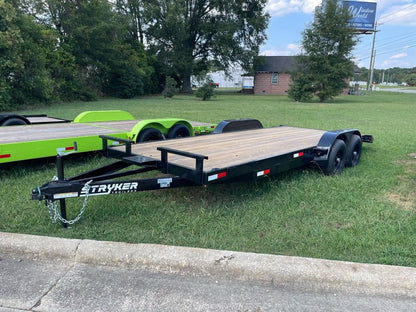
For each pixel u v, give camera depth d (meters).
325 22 26.53
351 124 11.51
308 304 2.24
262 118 13.10
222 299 2.27
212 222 3.35
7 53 14.90
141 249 2.71
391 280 2.42
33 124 6.83
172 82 29.00
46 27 22.42
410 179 4.98
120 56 27.55
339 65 26.50
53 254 2.73
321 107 20.73
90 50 24.56
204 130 6.95
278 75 41.19
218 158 3.83
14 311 2.13
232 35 34.19
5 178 4.58
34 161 5.28
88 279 2.47
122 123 7.05
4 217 3.37
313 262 2.57
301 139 5.39
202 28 34.88
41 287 2.38
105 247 2.73
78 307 2.18
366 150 7.04
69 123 7.03
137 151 4.10
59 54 21.39
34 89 17.20
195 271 2.56
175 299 2.26
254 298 2.29
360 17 46.75
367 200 4.03
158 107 18.41
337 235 3.09
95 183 3.04
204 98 27.09
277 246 2.90
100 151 5.72
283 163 4.14
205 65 38.00
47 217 3.36
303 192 4.21
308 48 27.09
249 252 2.74
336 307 2.21
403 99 33.00
